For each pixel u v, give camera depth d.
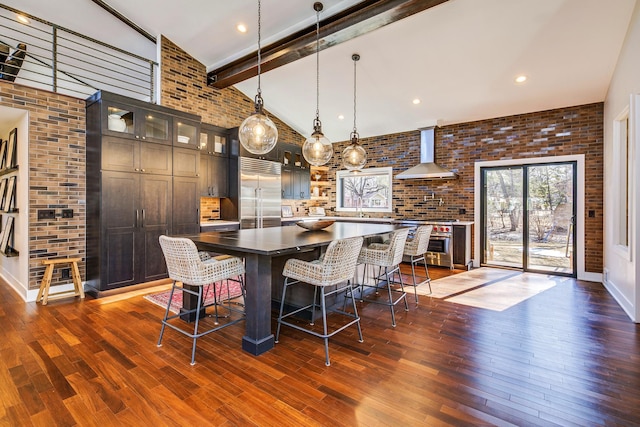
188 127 4.64
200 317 3.06
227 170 5.64
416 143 6.31
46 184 3.68
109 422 1.62
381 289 4.20
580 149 4.71
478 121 5.59
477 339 2.63
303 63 4.70
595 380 2.01
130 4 4.02
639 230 2.98
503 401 1.80
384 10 3.23
